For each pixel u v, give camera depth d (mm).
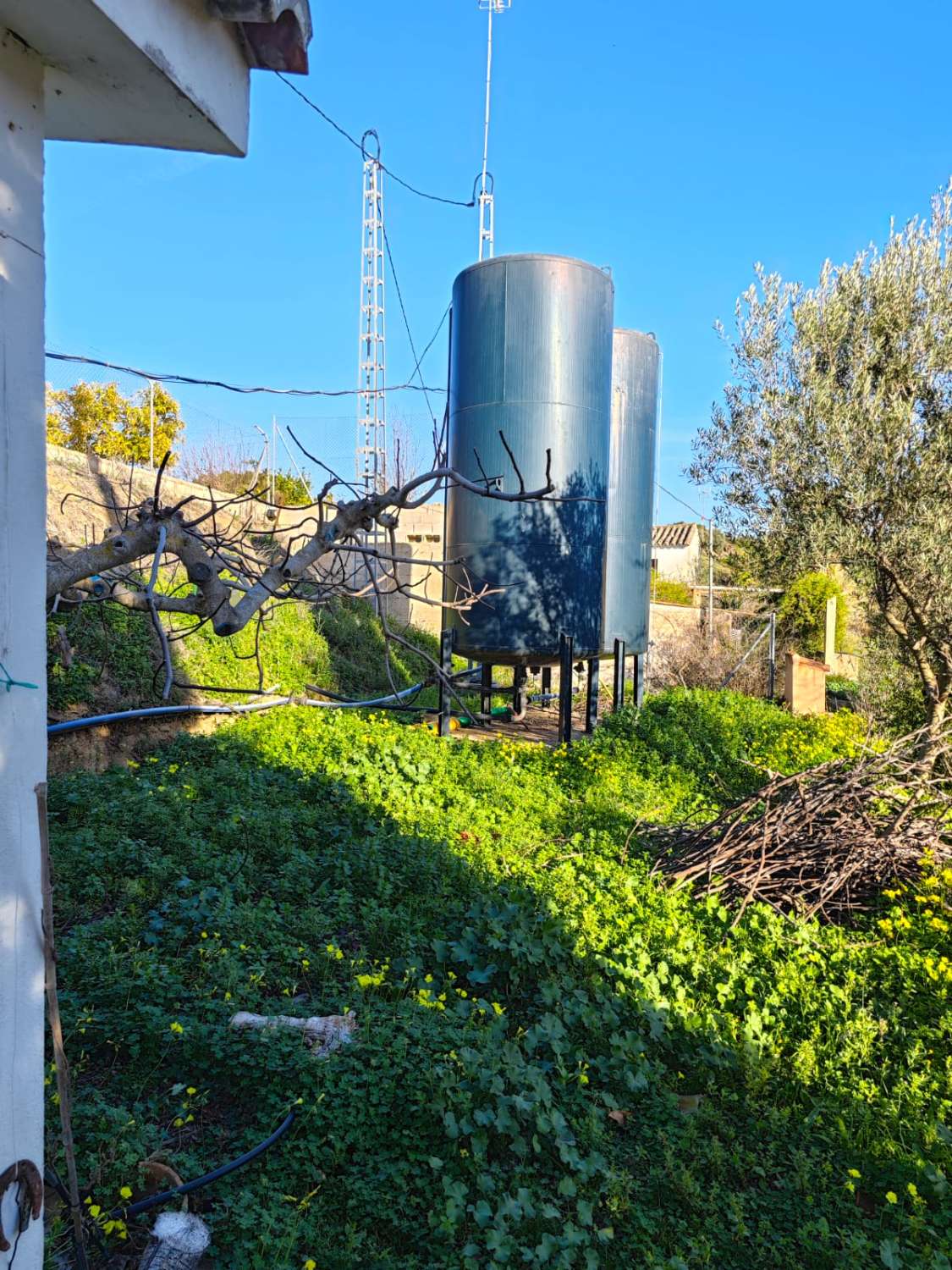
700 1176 3062
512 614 9586
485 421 9641
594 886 5375
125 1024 3410
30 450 1529
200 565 2463
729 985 4270
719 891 5566
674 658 16781
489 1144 3066
